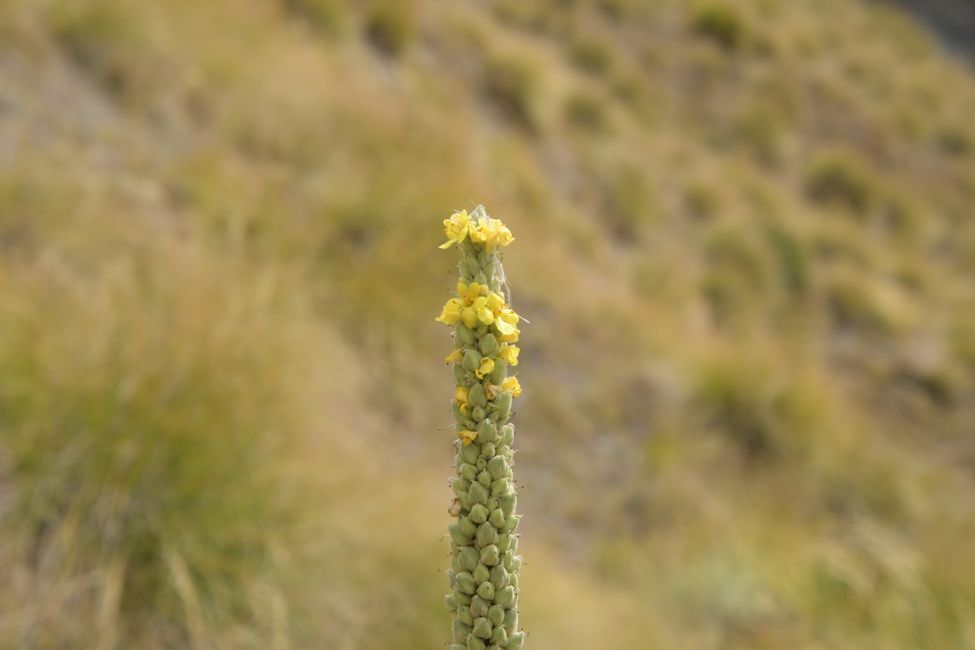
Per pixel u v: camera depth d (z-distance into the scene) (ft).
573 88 36.68
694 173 37.58
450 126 27.89
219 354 14.11
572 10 42.55
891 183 44.78
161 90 21.86
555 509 20.88
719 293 32.37
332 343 18.15
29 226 16.81
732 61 46.06
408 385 19.88
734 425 24.82
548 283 25.11
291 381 15.20
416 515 15.24
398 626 13.84
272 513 13.43
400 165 23.88
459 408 4.52
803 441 24.91
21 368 13.10
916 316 35.83
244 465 13.50
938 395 32.50
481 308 4.32
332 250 20.84
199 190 20.03
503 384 4.52
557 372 23.47
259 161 22.43
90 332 13.93
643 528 21.59
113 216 18.10
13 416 12.85
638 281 30.37
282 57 25.38
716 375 25.25
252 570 12.97
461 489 4.52
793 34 50.08
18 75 19.70
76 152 19.06
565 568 18.79
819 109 46.98
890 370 32.78
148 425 12.92
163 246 17.43
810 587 20.31
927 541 21.79
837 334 34.50
